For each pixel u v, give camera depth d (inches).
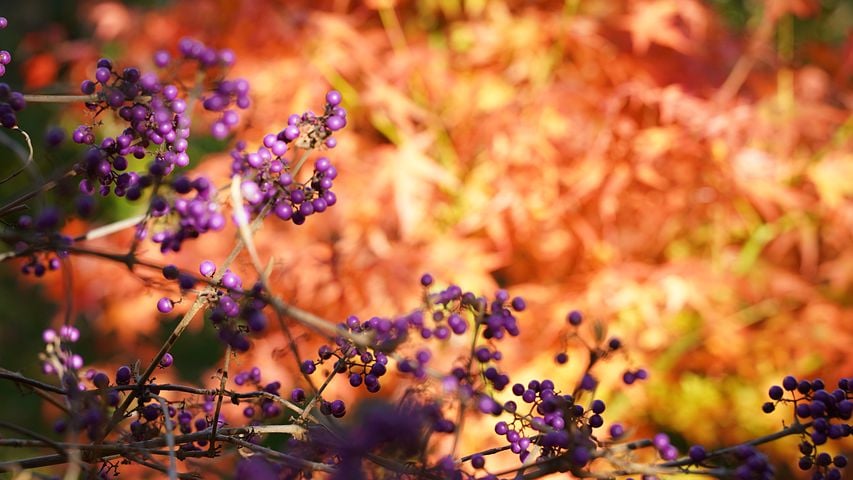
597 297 49.1
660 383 54.0
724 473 28.1
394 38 56.2
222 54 28.4
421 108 54.9
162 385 29.4
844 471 51.8
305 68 51.1
